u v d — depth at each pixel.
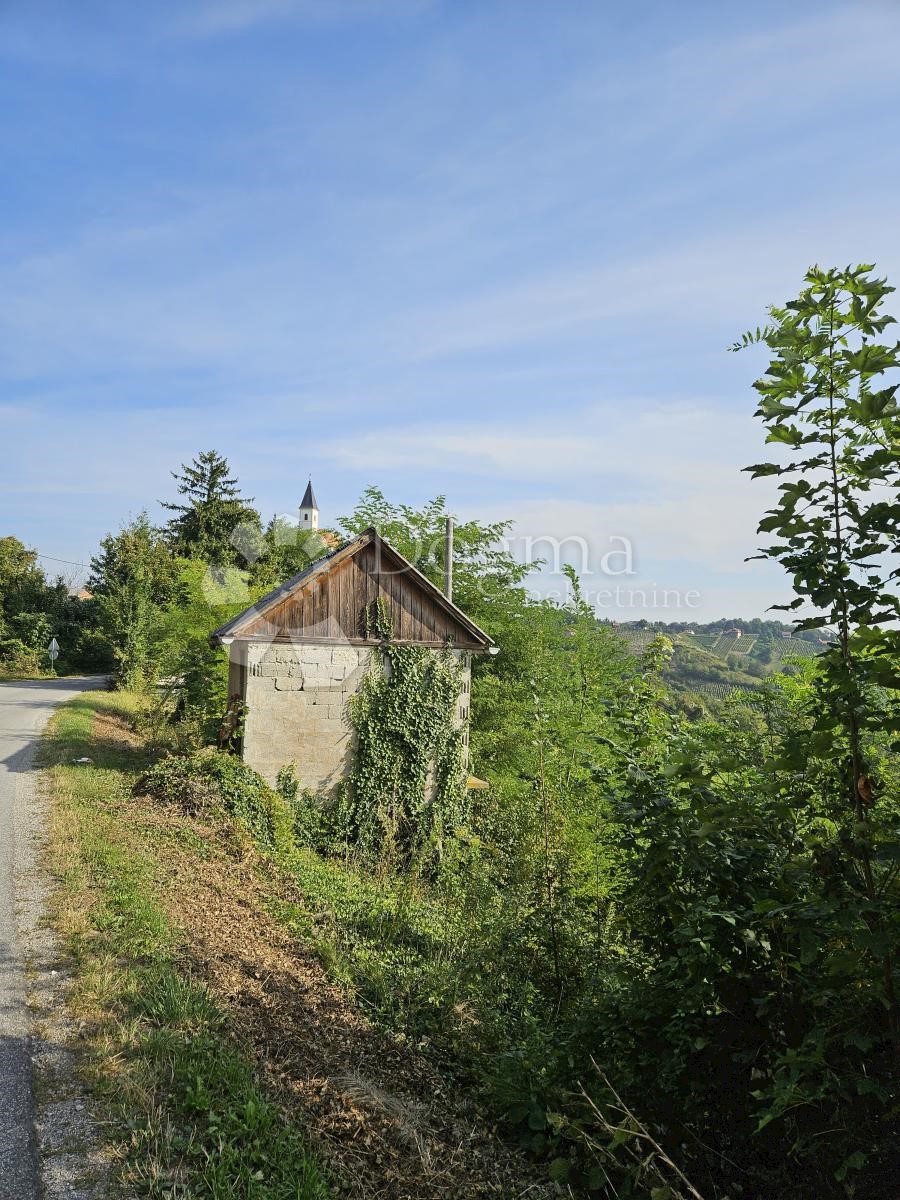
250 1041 5.45
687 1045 4.45
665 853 4.33
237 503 50.41
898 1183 3.54
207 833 11.10
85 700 25.53
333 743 15.16
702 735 4.98
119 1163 3.91
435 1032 6.90
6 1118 4.19
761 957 4.27
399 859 14.38
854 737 3.65
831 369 3.66
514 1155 5.12
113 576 35.44
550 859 7.22
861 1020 3.67
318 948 7.95
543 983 7.04
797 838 4.12
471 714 21.25
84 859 8.74
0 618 44.28
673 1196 3.92
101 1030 5.12
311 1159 4.20
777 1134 4.23
